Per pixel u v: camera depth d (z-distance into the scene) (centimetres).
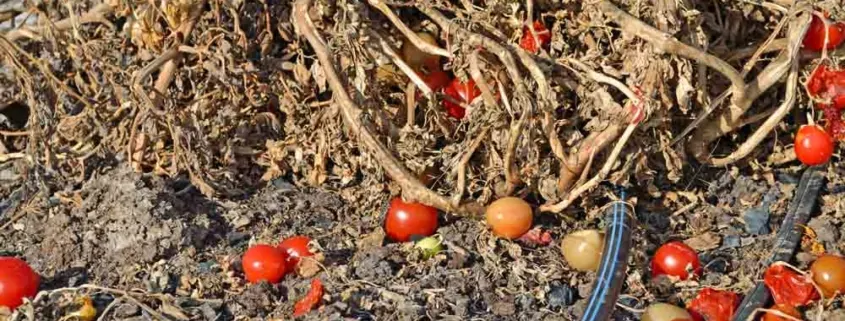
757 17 78
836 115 76
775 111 76
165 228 71
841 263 67
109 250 71
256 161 81
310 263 69
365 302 67
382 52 74
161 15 77
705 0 77
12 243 74
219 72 76
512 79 69
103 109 80
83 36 81
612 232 71
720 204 79
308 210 77
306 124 79
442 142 77
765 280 67
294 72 78
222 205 77
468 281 69
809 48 76
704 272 71
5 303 65
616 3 73
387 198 76
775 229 76
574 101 74
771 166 82
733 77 72
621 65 73
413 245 72
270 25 79
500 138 71
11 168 83
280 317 66
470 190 74
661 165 78
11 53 78
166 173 78
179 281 69
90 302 66
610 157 71
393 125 74
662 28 69
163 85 77
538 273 70
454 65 72
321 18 74
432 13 73
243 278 70
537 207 76
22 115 88
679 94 71
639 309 68
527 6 73
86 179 79
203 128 78
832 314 66
